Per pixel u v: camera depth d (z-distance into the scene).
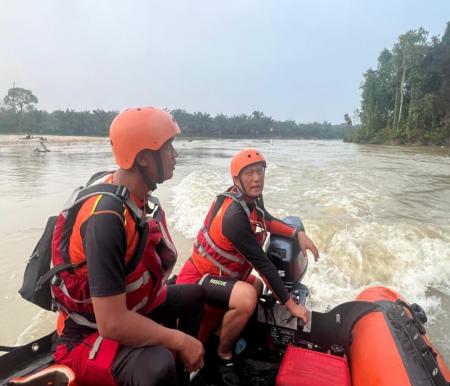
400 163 19.89
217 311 2.38
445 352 3.05
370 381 1.73
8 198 9.18
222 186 10.63
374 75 68.00
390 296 2.40
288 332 2.41
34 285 1.55
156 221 1.65
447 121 51.22
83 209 1.43
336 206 7.66
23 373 1.64
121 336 1.40
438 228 6.12
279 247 2.44
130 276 1.52
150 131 1.49
